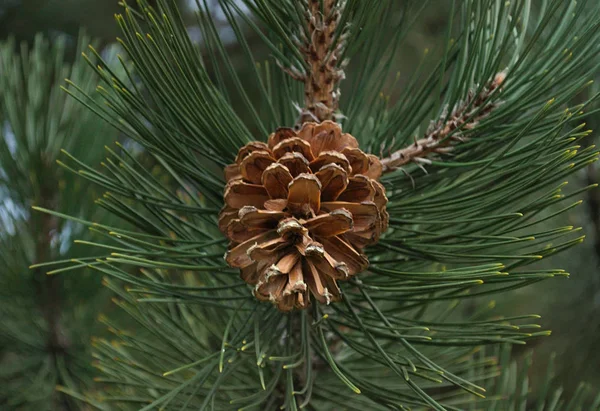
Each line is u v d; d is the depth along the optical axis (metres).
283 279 0.56
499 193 0.58
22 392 0.78
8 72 0.78
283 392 0.65
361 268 0.57
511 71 0.57
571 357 0.93
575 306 0.94
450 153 0.61
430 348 0.69
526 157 0.56
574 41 0.59
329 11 0.60
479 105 0.60
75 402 0.79
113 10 1.34
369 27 0.60
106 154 0.78
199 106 0.58
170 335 0.69
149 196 0.60
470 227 0.61
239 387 0.64
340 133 0.58
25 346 0.79
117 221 0.78
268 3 0.61
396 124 0.63
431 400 0.55
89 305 0.80
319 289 0.55
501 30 0.62
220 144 0.60
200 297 0.60
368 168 0.58
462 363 0.70
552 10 0.56
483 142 0.60
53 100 0.78
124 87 0.57
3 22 1.34
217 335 0.67
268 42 0.61
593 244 0.91
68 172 0.77
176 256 0.59
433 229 0.62
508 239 0.56
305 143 0.57
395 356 0.59
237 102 1.35
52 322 0.79
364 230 0.57
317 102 0.61
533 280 0.55
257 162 0.58
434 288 0.56
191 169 0.60
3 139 0.77
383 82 0.65
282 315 0.61
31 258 0.78
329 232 0.57
